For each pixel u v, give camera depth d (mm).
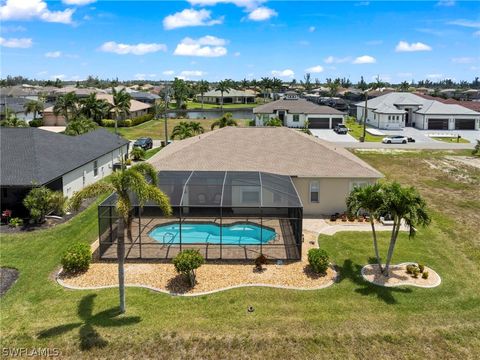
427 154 63500
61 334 16750
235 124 65625
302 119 95312
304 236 28438
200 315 18281
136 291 20344
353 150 66500
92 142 45688
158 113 118000
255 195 29406
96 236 27938
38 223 29844
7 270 22703
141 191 17609
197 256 21125
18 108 92188
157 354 15719
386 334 17000
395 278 22141
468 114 93188
